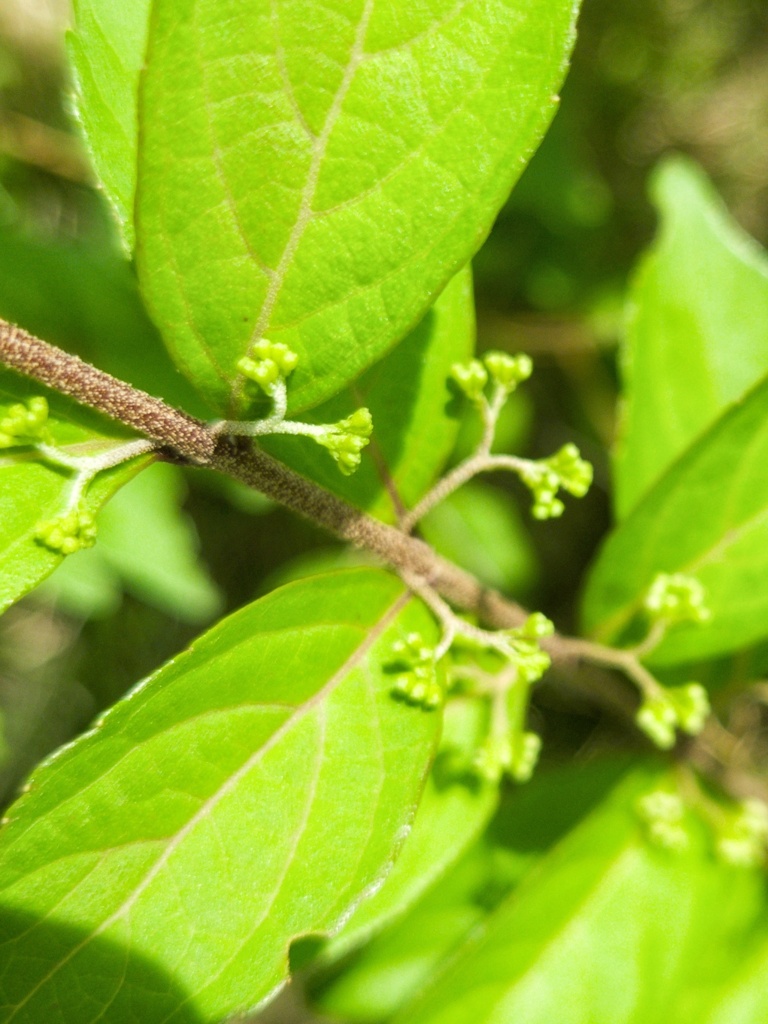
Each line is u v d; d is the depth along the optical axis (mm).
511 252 248
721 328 167
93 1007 118
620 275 254
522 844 177
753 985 168
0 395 120
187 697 120
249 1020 277
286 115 115
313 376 120
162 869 120
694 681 169
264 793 123
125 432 121
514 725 148
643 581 151
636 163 310
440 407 136
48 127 234
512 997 158
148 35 111
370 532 133
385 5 113
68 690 264
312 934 121
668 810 161
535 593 264
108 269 188
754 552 148
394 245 118
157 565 196
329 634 127
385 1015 172
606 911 161
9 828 115
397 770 126
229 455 122
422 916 176
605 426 254
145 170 114
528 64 115
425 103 115
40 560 118
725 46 312
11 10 230
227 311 118
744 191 318
